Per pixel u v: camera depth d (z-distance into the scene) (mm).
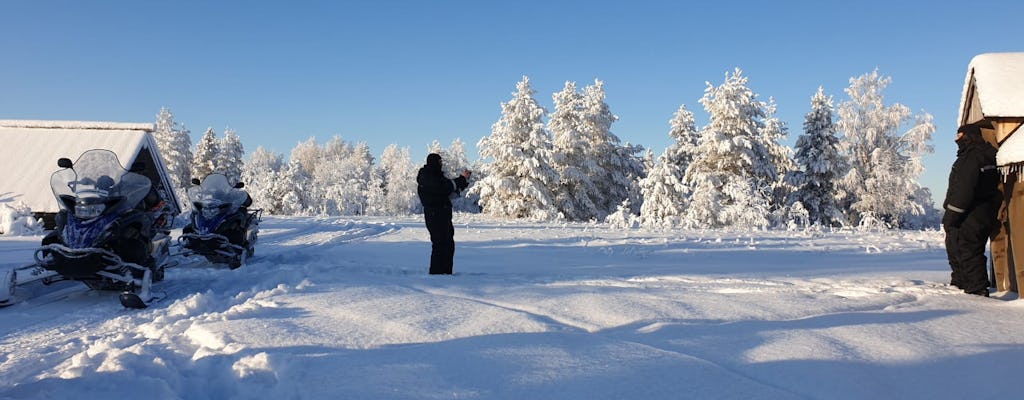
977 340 3533
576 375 2910
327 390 2750
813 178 30984
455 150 69000
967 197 5258
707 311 4500
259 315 4504
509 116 33312
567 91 35156
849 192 31156
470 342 3576
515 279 6691
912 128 29922
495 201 33156
